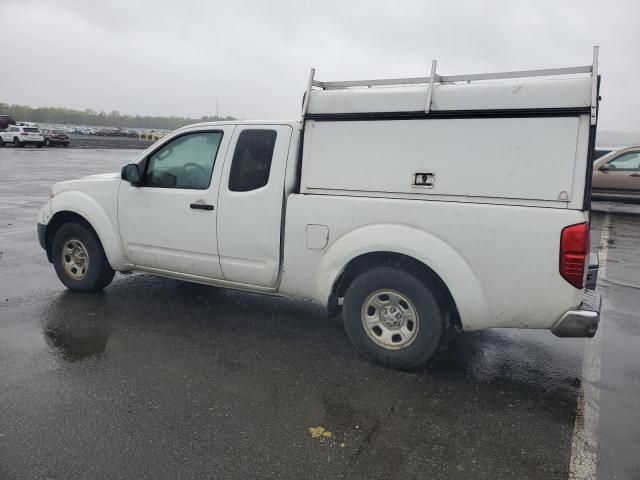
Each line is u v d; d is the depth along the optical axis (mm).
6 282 5750
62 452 2732
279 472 2627
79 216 5258
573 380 3746
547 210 3217
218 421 3066
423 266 3682
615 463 2754
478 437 2977
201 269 4559
